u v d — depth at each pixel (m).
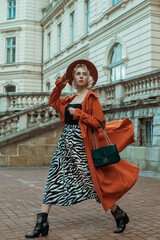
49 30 27.36
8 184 7.09
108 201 3.26
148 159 9.23
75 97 3.59
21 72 28.14
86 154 3.29
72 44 21.73
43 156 11.72
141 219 3.92
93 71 3.61
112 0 16.11
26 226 3.64
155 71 9.49
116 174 3.31
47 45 28.03
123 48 14.71
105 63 16.47
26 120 11.98
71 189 3.27
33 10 28.78
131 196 5.52
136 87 10.55
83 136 3.29
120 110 10.70
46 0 29.33
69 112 3.44
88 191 3.30
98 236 3.22
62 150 3.40
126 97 10.95
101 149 3.25
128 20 14.34
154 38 12.83
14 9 29.17
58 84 3.52
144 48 13.20
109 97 11.80
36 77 28.62
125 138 3.47
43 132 11.73
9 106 15.55
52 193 3.25
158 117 8.85
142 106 9.54
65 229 3.50
